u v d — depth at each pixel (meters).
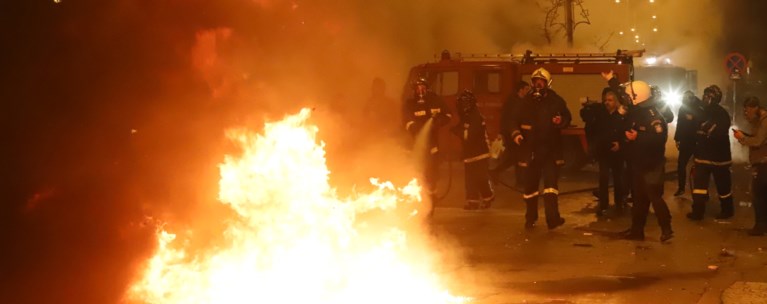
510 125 18.98
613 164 21.53
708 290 12.91
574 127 32.28
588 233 18.33
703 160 20.23
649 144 17.09
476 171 22.11
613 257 15.56
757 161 17.89
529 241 17.31
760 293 12.35
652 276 13.95
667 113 24.77
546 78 18.62
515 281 13.52
